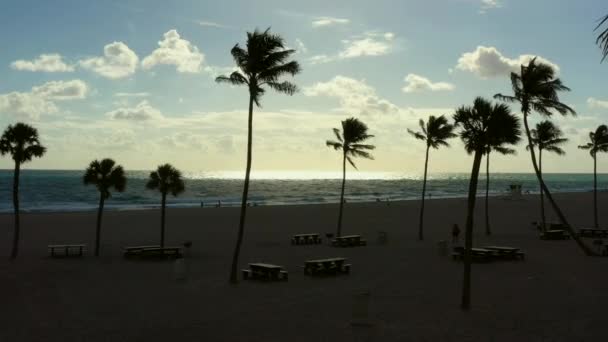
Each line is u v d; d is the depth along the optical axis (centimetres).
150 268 2598
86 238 3950
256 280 2258
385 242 3709
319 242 3788
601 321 1529
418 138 4031
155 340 1359
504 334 1398
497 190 15188
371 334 1401
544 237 3869
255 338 1371
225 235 4225
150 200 9450
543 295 1897
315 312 1656
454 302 1788
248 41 2200
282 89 2255
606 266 2586
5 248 3375
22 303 1800
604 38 787
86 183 3089
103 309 1709
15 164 2928
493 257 2875
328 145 3991
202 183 19750
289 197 11225
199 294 1955
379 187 17338
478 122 1669
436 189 15875
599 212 6550
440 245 3011
